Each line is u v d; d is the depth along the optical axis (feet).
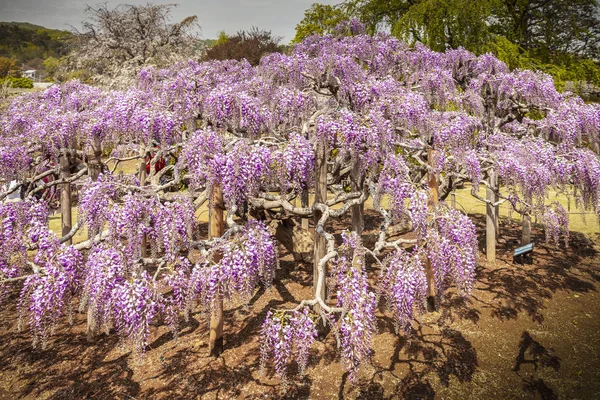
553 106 21.06
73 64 62.64
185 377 13.00
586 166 17.38
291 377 13.07
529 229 23.89
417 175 19.07
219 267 9.48
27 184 16.42
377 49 24.75
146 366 13.64
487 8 38.75
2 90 38.73
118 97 17.15
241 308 17.54
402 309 10.12
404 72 24.39
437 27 41.16
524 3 45.32
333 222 31.07
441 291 11.38
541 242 27.25
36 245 10.01
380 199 13.14
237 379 12.91
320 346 14.87
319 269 10.45
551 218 17.92
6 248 9.63
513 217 33.42
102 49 60.85
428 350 14.79
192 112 16.01
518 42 45.85
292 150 11.79
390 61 24.94
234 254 9.43
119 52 61.82
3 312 17.35
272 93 20.63
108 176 11.27
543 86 21.25
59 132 16.01
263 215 19.95
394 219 12.11
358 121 13.82
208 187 10.86
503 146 18.90
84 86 22.16
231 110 14.64
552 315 17.66
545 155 17.48
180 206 10.62
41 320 8.79
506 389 12.89
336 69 19.53
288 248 20.40
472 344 15.28
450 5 39.45
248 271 9.48
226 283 9.39
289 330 9.07
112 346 14.93
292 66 21.38
